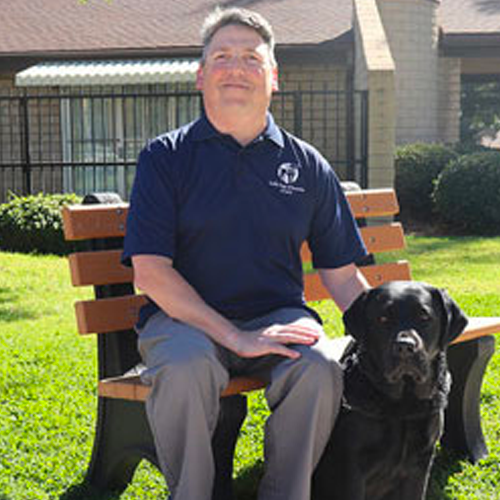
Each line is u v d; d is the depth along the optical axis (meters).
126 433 3.44
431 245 11.12
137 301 3.60
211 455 2.94
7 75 16.16
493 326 3.86
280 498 2.96
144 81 14.59
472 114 28.67
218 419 3.05
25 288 8.59
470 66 18.70
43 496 3.49
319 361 2.89
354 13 14.95
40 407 4.56
